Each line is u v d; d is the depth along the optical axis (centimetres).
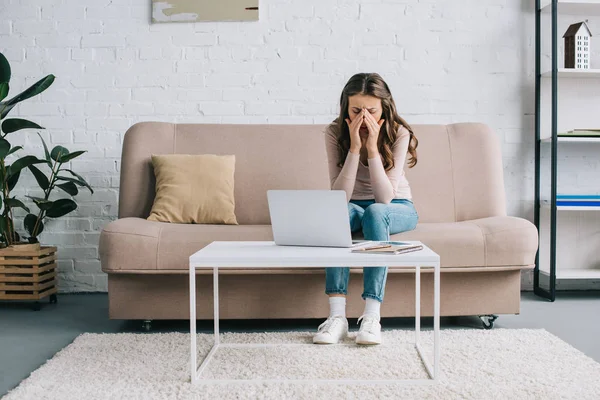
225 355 196
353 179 217
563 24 331
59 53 327
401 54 329
